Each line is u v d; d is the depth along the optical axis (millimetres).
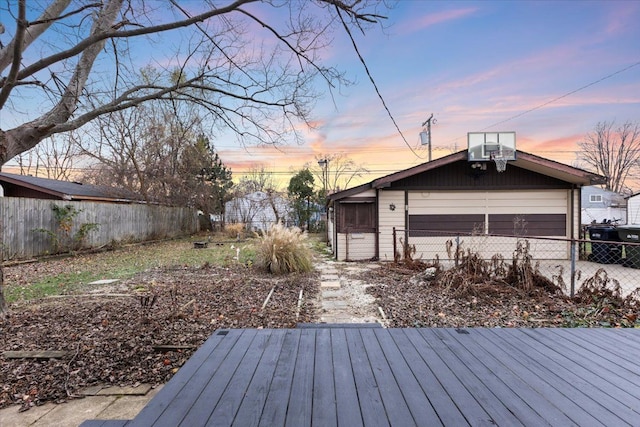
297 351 2203
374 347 2268
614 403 1518
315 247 13367
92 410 2311
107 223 12547
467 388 1663
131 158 15688
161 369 2873
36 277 7055
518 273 5387
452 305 4785
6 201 8734
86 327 3803
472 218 9547
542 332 2590
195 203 19656
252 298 5184
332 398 1572
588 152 28562
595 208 28234
